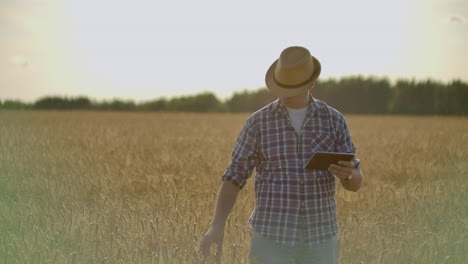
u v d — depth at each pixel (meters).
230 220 6.80
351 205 8.41
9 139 18.91
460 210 7.91
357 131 30.44
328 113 3.96
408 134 26.88
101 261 5.25
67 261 5.37
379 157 15.81
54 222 6.68
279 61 3.90
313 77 3.91
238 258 5.36
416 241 6.25
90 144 18.64
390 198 9.03
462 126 36.44
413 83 63.88
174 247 5.91
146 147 18.62
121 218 6.72
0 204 7.63
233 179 4.00
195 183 10.37
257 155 4.02
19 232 6.16
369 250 5.90
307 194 3.84
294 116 3.95
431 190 9.48
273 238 3.84
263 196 3.92
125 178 10.51
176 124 37.00
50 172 11.64
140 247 5.84
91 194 9.45
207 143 20.58
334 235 3.96
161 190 9.32
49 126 29.27
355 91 66.12
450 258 5.61
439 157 15.26
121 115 52.06
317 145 3.88
